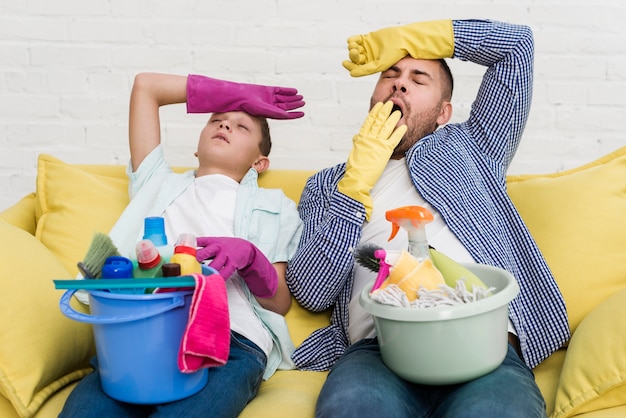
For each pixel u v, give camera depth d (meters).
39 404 1.15
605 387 1.11
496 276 1.22
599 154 2.11
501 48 1.52
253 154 1.61
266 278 1.36
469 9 2.09
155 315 1.05
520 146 2.12
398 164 1.55
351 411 1.05
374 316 1.13
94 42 2.12
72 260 1.47
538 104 2.11
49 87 2.13
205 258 1.23
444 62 1.61
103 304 1.05
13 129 2.13
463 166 1.48
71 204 1.55
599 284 1.42
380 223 1.46
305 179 1.70
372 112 1.53
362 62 1.60
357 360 1.22
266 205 1.53
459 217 1.41
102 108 2.13
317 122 2.13
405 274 1.13
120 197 1.59
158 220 1.23
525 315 1.39
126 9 2.11
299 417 1.16
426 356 1.08
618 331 1.16
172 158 2.14
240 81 2.12
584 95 2.10
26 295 1.19
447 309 1.05
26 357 1.14
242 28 2.11
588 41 2.08
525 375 1.17
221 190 1.53
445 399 1.13
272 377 1.39
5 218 1.57
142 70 2.12
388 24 2.10
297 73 2.12
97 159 2.15
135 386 1.07
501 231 1.44
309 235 1.49
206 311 1.02
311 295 1.44
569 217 1.46
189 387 1.10
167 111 2.13
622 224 1.45
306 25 2.10
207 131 1.60
